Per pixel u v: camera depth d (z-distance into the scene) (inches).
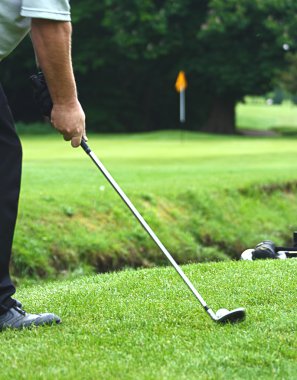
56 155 904.3
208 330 175.3
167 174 660.1
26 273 393.4
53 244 420.8
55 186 541.0
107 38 1760.6
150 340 167.8
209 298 207.5
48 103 177.3
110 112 1813.5
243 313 179.2
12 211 176.7
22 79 1775.3
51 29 167.9
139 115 1846.7
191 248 486.0
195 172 683.4
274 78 1833.2
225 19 1641.2
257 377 144.7
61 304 205.0
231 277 232.1
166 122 1894.7
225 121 1806.1
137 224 478.9
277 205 619.2
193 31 1717.5
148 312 192.2
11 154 175.9
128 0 1651.1
